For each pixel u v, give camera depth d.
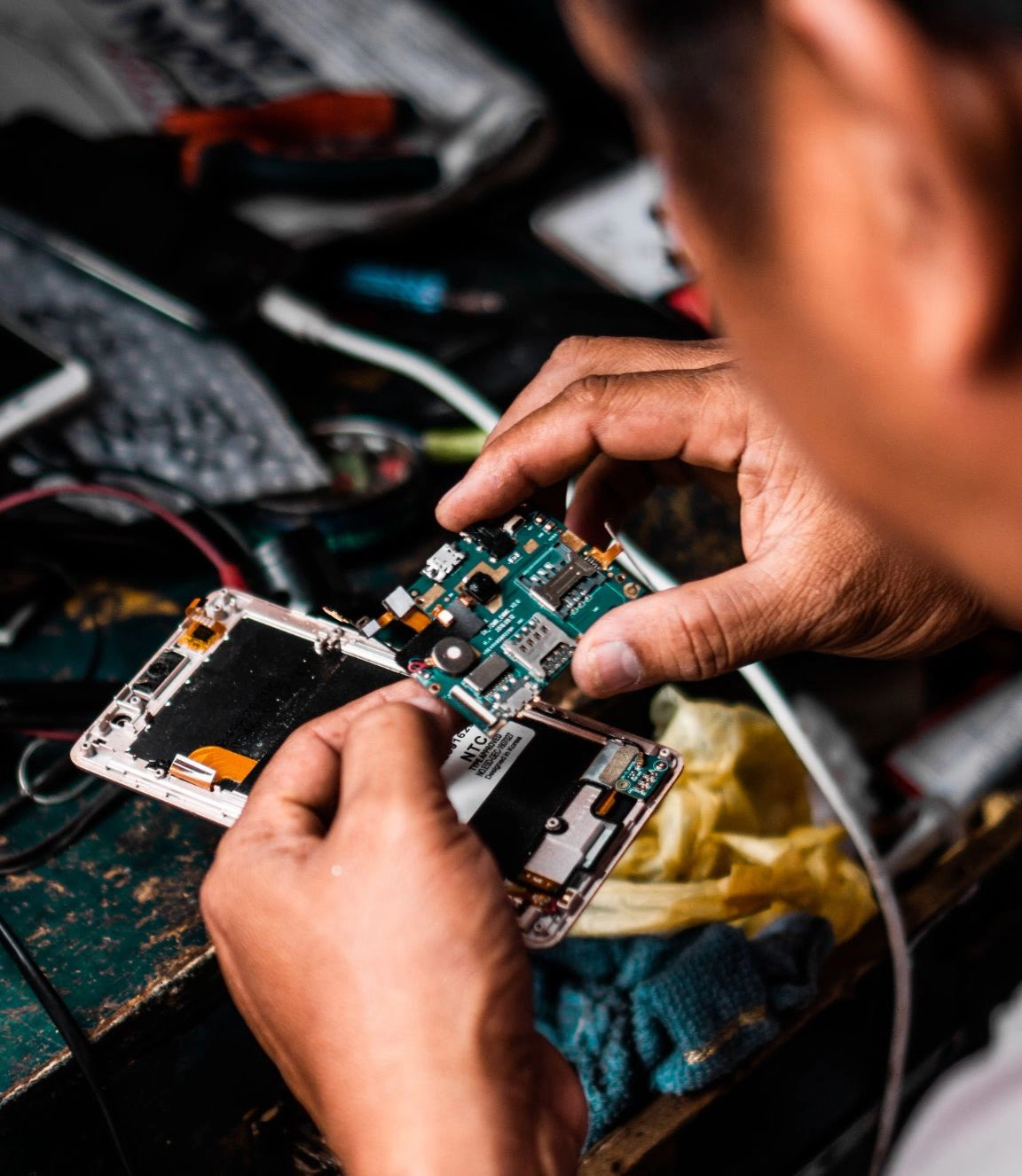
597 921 0.93
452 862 0.66
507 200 1.55
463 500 0.91
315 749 0.75
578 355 1.03
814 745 1.07
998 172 0.27
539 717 0.86
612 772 0.82
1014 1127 0.81
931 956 1.11
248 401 1.23
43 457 1.15
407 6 1.75
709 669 0.85
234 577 1.02
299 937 0.67
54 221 1.32
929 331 0.29
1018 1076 0.83
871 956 0.99
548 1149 0.64
